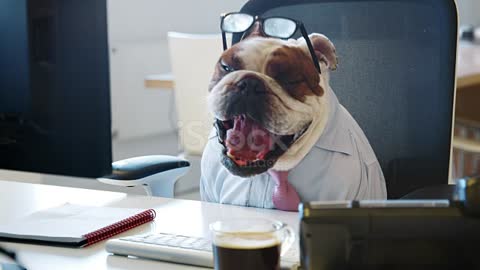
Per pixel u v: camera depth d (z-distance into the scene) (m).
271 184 1.33
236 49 1.29
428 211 0.77
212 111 1.31
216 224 0.94
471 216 0.76
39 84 1.03
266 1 1.41
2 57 1.05
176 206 1.38
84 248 1.13
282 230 0.93
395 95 1.35
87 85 1.00
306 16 1.39
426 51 1.33
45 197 1.47
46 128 1.04
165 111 4.18
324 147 1.31
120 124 3.95
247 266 0.88
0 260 1.08
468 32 3.89
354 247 0.77
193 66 2.36
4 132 1.07
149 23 4.16
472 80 2.51
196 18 4.43
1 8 1.03
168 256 1.05
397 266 0.76
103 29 0.98
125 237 1.13
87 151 1.02
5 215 1.33
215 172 1.39
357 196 1.32
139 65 3.99
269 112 1.27
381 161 1.37
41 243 1.15
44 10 1.00
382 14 1.35
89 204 1.41
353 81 1.36
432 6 1.33
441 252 0.76
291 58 1.27
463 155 3.08
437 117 1.34
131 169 1.46
